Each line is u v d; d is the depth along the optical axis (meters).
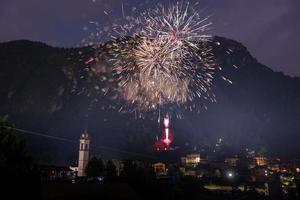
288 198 68.94
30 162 42.12
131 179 49.72
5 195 35.12
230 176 103.25
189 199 52.16
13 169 37.25
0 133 42.41
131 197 38.22
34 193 37.19
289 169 145.50
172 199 48.31
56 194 36.41
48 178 66.62
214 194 63.78
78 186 38.66
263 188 86.19
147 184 48.75
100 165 95.44
